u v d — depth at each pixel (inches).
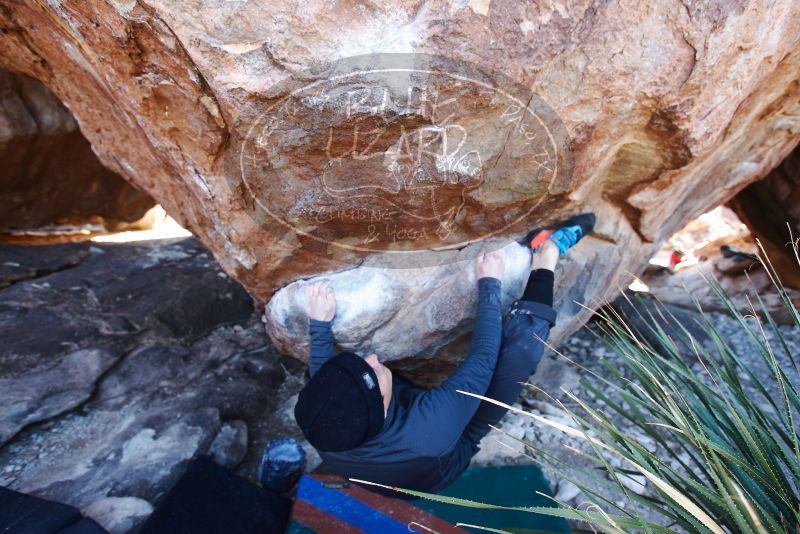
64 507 63.0
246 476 78.8
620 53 46.6
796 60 57.8
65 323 91.4
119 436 76.5
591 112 50.0
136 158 68.1
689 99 50.8
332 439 55.2
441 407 62.4
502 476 75.6
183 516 64.2
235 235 58.9
